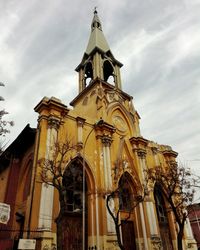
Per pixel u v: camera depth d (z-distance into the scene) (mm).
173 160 31172
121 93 32969
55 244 15312
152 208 24078
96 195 20641
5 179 23344
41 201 16000
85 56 38062
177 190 24203
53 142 18859
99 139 24219
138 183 25188
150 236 22281
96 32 41125
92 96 30516
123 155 26406
